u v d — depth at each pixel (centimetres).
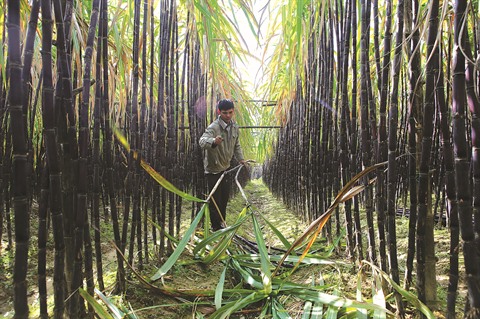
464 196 96
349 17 214
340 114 240
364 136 183
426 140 122
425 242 135
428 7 107
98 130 153
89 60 129
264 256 182
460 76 94
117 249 159
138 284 182
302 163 360
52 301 174
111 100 193
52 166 99
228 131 300
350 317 141
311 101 316
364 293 171
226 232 206
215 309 167
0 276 204
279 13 258
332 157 266
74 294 121
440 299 155
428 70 117
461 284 172
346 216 224
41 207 109
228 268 219
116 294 174
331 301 149
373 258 180
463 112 94
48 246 257
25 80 114
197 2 179
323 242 280
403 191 343
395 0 196
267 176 1033
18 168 82
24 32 159
